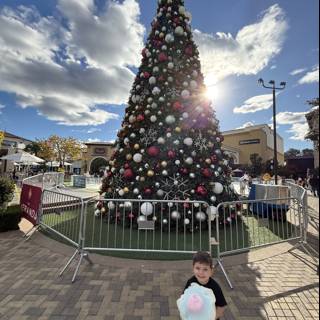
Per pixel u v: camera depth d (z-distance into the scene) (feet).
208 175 21.50
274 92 62.18
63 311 10.14
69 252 16.66
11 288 11.97
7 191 22.00
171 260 15.42
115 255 16.02
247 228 21.89
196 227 20.43
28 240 19.31
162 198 20.76
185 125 22.66
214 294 7.05
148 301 11.00
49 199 20.39
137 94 25.62
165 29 25.93
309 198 50.83
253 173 143.23
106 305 10.62
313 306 10.76
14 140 148.25
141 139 23.40
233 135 180.55
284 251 17.19
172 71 24.52
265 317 9.97
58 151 158.40
